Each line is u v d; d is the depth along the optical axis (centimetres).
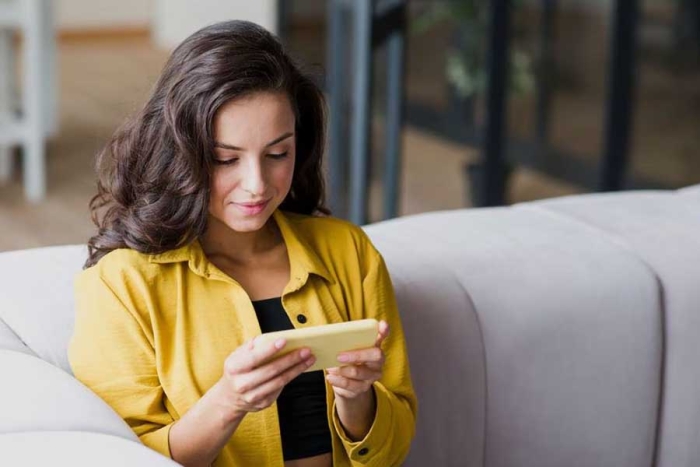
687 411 222
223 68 158
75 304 174
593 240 222
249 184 160
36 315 175
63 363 172
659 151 512
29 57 512
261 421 166
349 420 167
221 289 168
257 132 159
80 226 493
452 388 200
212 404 151
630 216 236
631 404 217
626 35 487
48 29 580
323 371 172
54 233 483
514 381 206
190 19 862
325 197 190
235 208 163
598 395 213
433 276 202
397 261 204
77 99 701
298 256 173
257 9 808
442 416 200
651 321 215
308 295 173
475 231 221
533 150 575
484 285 205
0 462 132
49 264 186
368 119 351
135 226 165
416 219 226
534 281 208
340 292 176
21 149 607
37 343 172
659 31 502
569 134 558
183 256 166
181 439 154
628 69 491
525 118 575
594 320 210
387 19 355
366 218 358
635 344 214
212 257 171
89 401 151
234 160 162
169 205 163
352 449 168
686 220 237
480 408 203
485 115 492
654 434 222
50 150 596
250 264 173
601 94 541
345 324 148
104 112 671
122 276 165
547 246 217
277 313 171
